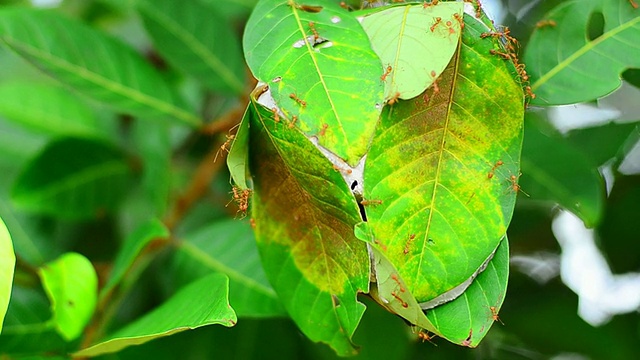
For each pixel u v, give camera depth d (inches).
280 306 33.0
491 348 39.8
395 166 28.2
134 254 33.4
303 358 37.1
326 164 27.7
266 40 28.7
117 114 40.8
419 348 37.7
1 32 34.6
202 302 29.5
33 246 37.7
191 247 35.1
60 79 35.4
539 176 34.7
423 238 28.3
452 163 28.4
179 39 36.9
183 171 40.3
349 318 29.3
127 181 39.2
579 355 38.6
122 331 31.3
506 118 28.4
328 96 27.8
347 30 28.5
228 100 40.0
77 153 38.3
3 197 38.8
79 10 44.9
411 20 28.4
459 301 28.4
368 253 28.3
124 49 36.4
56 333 33.6
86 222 39.5
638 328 38.8
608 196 38.5
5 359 32.7
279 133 27.9
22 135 40.6
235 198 30.1
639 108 37.7
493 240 28.4
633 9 31.0
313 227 29.4
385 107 28.0
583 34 31.2
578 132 37.2
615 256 38.8
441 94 28.2
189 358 36.0
